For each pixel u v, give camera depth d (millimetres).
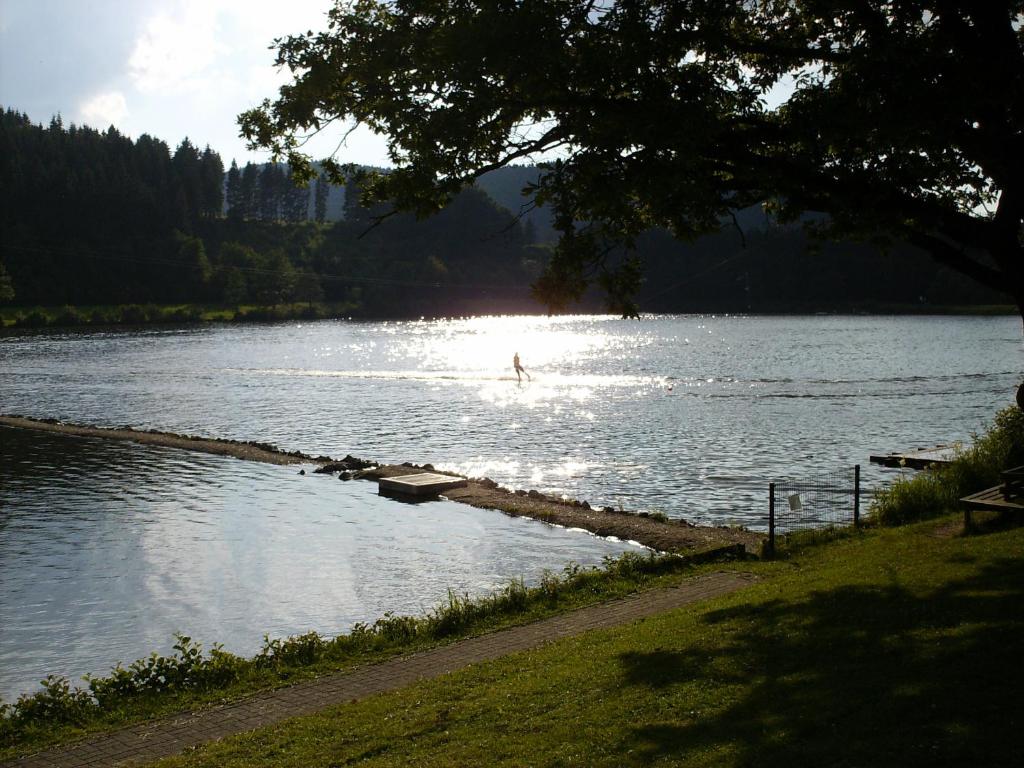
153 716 11578
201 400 62812
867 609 12094
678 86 13445
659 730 8758
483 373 80500
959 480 21797
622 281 15594
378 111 13609
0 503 30297
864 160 14227
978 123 12750
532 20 12461
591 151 12695
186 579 21391
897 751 7555
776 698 9188
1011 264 12703
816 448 38844
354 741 9781
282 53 14570
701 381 69812
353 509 28891
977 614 11031
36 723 11508
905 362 83438
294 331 159875
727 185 13883
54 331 158500
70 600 19891
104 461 38750
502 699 10508
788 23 15828
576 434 44719
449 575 21422
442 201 14352
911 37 13078
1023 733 7578
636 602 15719
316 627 17938
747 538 22781
